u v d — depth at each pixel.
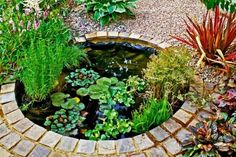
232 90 2.98
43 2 4.24
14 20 3.77
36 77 3.14
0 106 3.13
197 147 2.64
